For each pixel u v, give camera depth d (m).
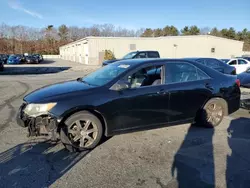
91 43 28.62
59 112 3.35
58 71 20.66
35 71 20.12
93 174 2.88
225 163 3.16
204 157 3.33
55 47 68.25
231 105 4.80
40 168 3.01
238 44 32.19
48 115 3.38
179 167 3.05
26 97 3.76
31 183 2.67
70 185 2.64
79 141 3.55
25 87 9.78
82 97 3.50
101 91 3.63
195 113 4.41
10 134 4.12
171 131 4.36
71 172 2.92
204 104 4.46
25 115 3.51
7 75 15.83
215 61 11.01
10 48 60.66
